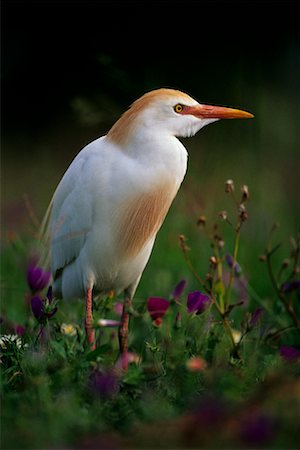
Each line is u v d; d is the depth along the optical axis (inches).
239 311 432.8
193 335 345.7
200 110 351.3
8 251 546.6
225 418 231.9
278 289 368.2
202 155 706.2
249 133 794.2
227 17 1035.9
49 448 230.2
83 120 552.1
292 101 967.0
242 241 546.6
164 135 349.1
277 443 222.1
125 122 354.6
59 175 884.6
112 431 250.2
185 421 236.2
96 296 393.1
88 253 366.9
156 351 313.9
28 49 1115.3
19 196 807.1
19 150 1069.8
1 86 1119.6
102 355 311.4
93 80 1037.8
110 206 355.9
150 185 349.4
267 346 366.6
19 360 308.8
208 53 1028.5
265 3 1034.1
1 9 1110.4
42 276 368.2
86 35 1068.5
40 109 1105.4
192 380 290.2
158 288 479.2
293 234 567.5
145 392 281.4
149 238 369.1
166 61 1026.7
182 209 588.7
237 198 647.8
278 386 247.3
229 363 315.9
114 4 1055.6
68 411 248.7
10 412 257.0
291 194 693.3
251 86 912.9
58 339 316.8
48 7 1095.6
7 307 445.7
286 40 1032.8
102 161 355.6
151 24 1040.8
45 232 412.5
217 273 402.9
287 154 836.0
